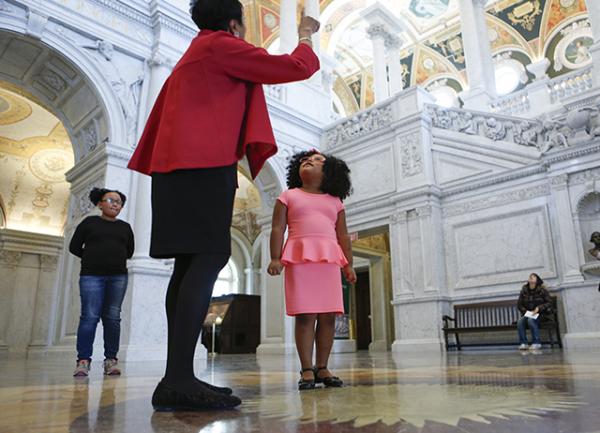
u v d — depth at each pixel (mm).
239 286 23844
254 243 23844
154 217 1863
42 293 17000
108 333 4582
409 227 12344
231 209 1897
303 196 2869
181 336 1700
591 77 13016
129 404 1848
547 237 10438
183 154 1834
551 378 2594
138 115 10281
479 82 16375
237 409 1613
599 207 9945
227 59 1965
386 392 2064
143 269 8922
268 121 2027
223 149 1875
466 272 11570
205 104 1927
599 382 2311
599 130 9773
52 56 9625
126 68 10352
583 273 9664
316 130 15102
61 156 17656
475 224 11641
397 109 13391
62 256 10672
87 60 9727
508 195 11234
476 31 17125
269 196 14469
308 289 2676
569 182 10195
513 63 25750
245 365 5934
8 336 16062
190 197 1829
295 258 2730
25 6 8969
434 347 11117
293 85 15070
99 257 4648
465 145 12094
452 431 1093
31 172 17344
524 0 24531
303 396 2000
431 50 27531
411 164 12664
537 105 14031
